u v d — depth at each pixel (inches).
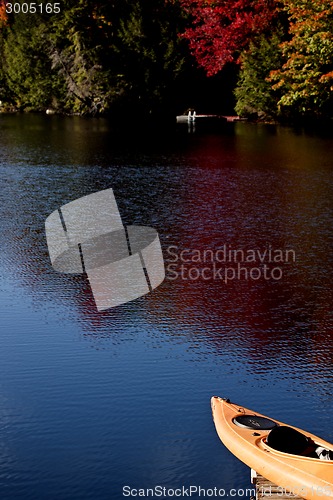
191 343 409.7
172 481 286.4
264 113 1758.1
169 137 1371.8
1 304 466.0
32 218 692.7
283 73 1603.1
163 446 309.0
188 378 367.9
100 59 1940.2
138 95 1923.0
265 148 1203.9
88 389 354.3
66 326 430.6
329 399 349.7
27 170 944.3
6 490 280.8
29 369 374.3
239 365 383.2
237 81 1918.1
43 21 2010.3
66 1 1957.4
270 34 1771.7
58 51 2010.3
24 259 563.8
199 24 1913.1
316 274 532.4
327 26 1520.7
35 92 2080.5
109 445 309.4
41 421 326.3
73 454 302.8
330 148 1207.6
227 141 1305.4
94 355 391.5
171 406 340.5
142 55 1899.6
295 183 871.1
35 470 292.5
